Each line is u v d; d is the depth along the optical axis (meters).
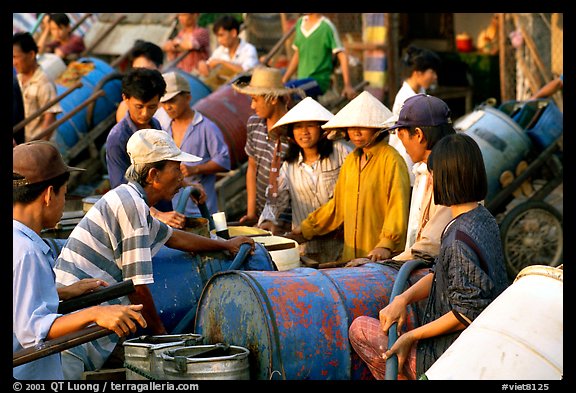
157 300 5.73
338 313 5.02
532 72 13.85
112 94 12.27
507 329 4.39
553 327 4.34
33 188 4.49
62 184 4.60
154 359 4.85
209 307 5.27
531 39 13.69
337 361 4.96
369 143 6.82
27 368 4.51
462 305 4.62
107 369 5.60
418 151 5.72
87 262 5.45
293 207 7.73
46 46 15.02
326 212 7.23
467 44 16.69
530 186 9.83
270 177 7.82
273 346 4.82
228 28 12.62
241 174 10.61
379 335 4.88
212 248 5.95
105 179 11.38
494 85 16.27
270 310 4.88
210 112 10.52
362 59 14.00
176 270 5.84
